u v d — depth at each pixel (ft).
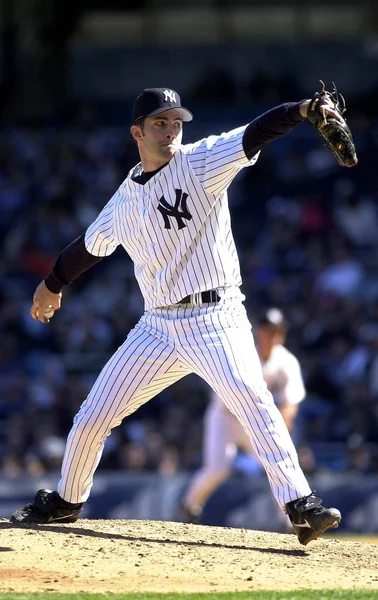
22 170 244.22
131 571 58.65
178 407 163.84
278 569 60.75
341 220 223.51
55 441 159.84
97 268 216.95
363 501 135.44
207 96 269.85
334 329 184.24
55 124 266.77
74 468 67.36
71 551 62.39
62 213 229.86
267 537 71.82
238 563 61.77
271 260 211.61
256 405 61.93
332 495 135.85
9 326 193.26
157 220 61.36
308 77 291.17
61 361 187.62
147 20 302.66
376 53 288.51
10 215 234.38
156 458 153.48
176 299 62.34
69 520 70.38
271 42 292.20
